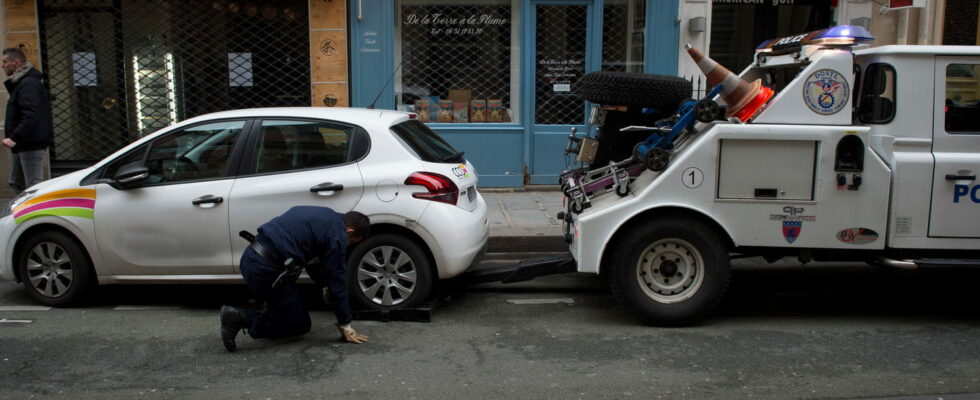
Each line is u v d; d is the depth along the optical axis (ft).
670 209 18.45
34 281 20.48
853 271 24.99
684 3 33.65
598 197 19.53
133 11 34.22
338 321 17.47
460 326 19.06
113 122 34.88
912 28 35.22
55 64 34.27
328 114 19.92
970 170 17.94
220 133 19.94
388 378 15.66
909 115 18.10
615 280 18.63
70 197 19.89
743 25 36.58
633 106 20.21
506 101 35.09
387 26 33.50
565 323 19.34
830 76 17.88
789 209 18.07
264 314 17.19
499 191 34.47
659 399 14.66
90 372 15.98
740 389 15.12
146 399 14.62
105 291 22.29
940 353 17.15
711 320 19.62
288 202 19.22
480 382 15.46
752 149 17.95
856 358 16.83
